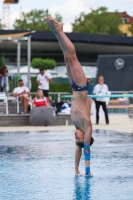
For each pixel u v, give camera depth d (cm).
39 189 1096
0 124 3141
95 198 996
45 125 3136
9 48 8838
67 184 1147
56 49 9100
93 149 1778
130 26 17638
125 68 5481
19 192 1068
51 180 1202
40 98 3153
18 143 2034
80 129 1254
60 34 1220
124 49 9531
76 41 8738
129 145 1891
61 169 1364
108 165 1416
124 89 5431
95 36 9125
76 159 1282
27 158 1584
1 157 1612
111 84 5500
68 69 1235
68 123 3209
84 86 1225
